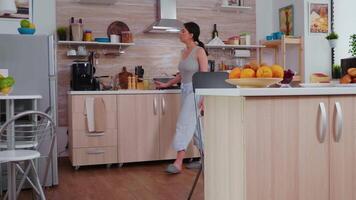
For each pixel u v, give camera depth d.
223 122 1.70
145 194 3.14
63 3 4.87
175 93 4.54
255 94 1.47
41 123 2.80
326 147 1.62
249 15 5.75
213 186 1.83
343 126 1.65
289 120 1.55
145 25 5.21
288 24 5.68
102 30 5.03
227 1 5.50
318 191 1.61
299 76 5.45
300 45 5.46
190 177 3.73
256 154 1.50
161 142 4.50
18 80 3.37
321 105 1.60
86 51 4.90
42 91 3.43
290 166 1.56
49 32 4.82
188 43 3.84
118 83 4.92
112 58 5.06
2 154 2.25
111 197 3.06
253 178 1.50
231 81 1.76
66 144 4.94
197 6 5.46
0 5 3.74
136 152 4.40
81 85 4.38
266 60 5.82
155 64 5.25
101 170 4.18
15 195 2.41
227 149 1.66
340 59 5.32
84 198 3.04
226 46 5.42
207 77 2.44
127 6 5.13
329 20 5.62
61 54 4.87
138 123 4.40
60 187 3.41
